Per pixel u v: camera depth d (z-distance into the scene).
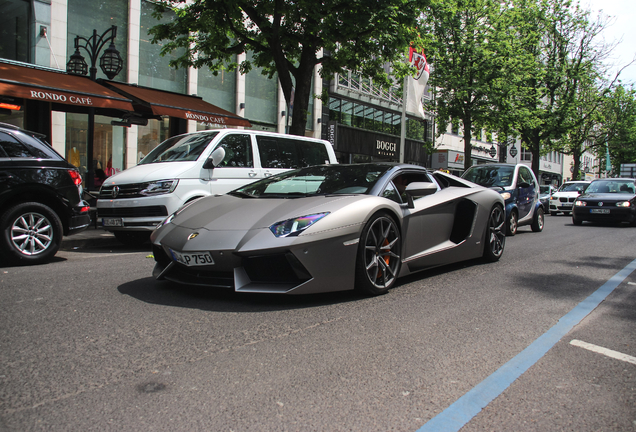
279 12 10.02
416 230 4.26
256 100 18.56
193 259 3.32
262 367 2.26
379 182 4.11
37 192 5.16
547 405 1.96
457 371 2.29
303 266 3.22
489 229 5.44
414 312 3.31
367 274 3.61
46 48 12.79
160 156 7.16
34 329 2.74
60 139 13.02
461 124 20.88
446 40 19.22
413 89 17.06
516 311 3.43
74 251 6.53
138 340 2.59
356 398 1.96
